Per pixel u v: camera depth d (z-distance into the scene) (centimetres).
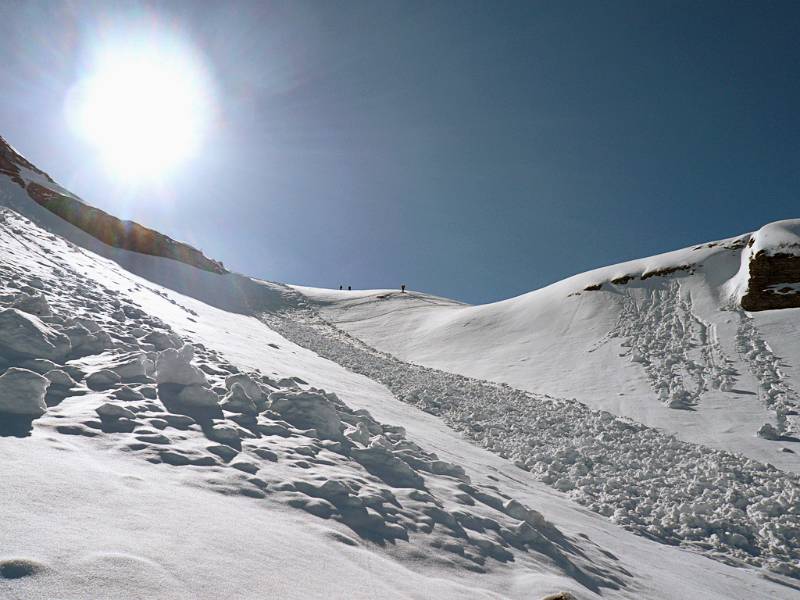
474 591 325
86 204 3784
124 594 191
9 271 1016
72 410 433
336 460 539
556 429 1584
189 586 211
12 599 168
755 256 3053
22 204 3278
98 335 729
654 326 3103
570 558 505
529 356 3016
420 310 5072
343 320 4791
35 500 246
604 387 2317
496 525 505
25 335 564
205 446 439
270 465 447
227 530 281
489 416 1647
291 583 244
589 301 3678
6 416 369
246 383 698
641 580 530
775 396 2002
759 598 632
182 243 4659
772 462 1427
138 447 387
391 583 289
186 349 706
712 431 1708
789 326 2652
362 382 1783
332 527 354
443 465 691
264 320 3503
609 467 1220
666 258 3825
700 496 1080
